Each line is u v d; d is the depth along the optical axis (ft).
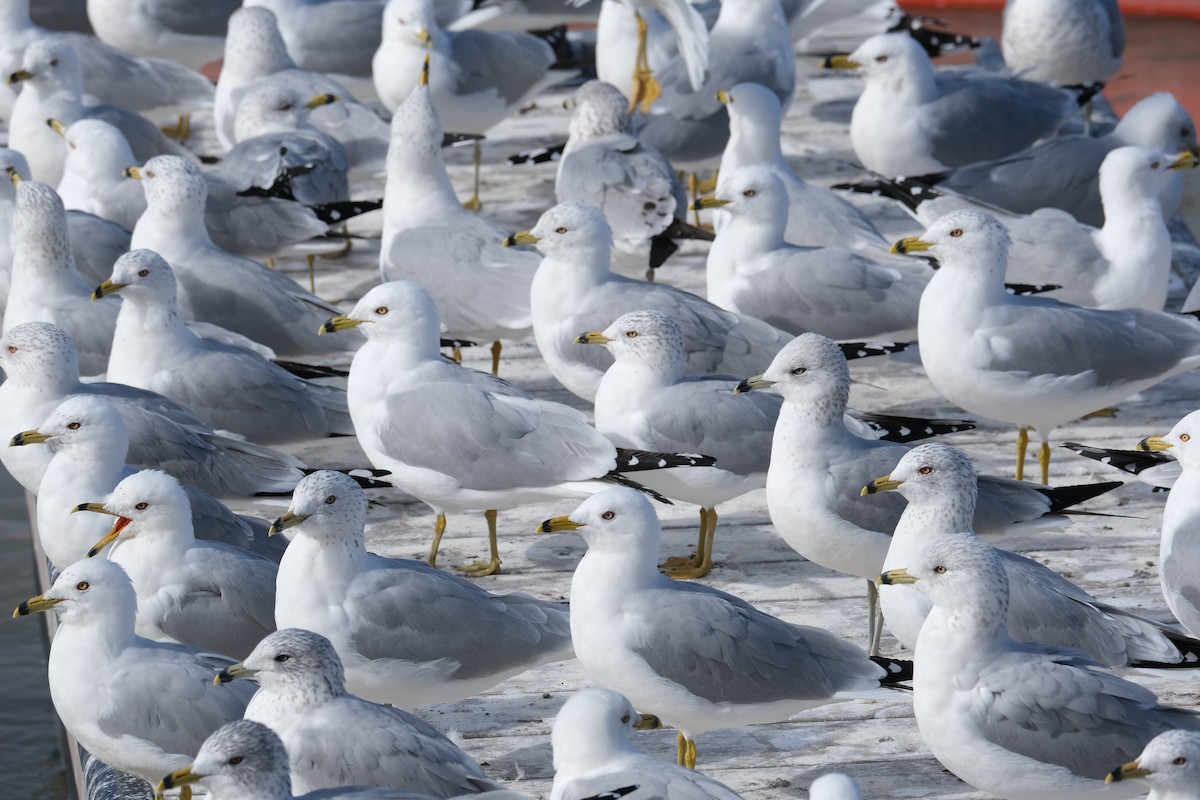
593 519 32.86
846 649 33.47
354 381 42.45
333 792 26.08
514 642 34.40
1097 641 33.40
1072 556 43.39
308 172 60.39
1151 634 33.35
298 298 51.39
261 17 69.72
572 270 47.32
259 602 34.91
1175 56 104.78
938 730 31.07
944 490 34.65
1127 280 51.42
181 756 31.53
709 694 32.91
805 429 37.78
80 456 38.37
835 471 37.50
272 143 60.90
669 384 42.14
